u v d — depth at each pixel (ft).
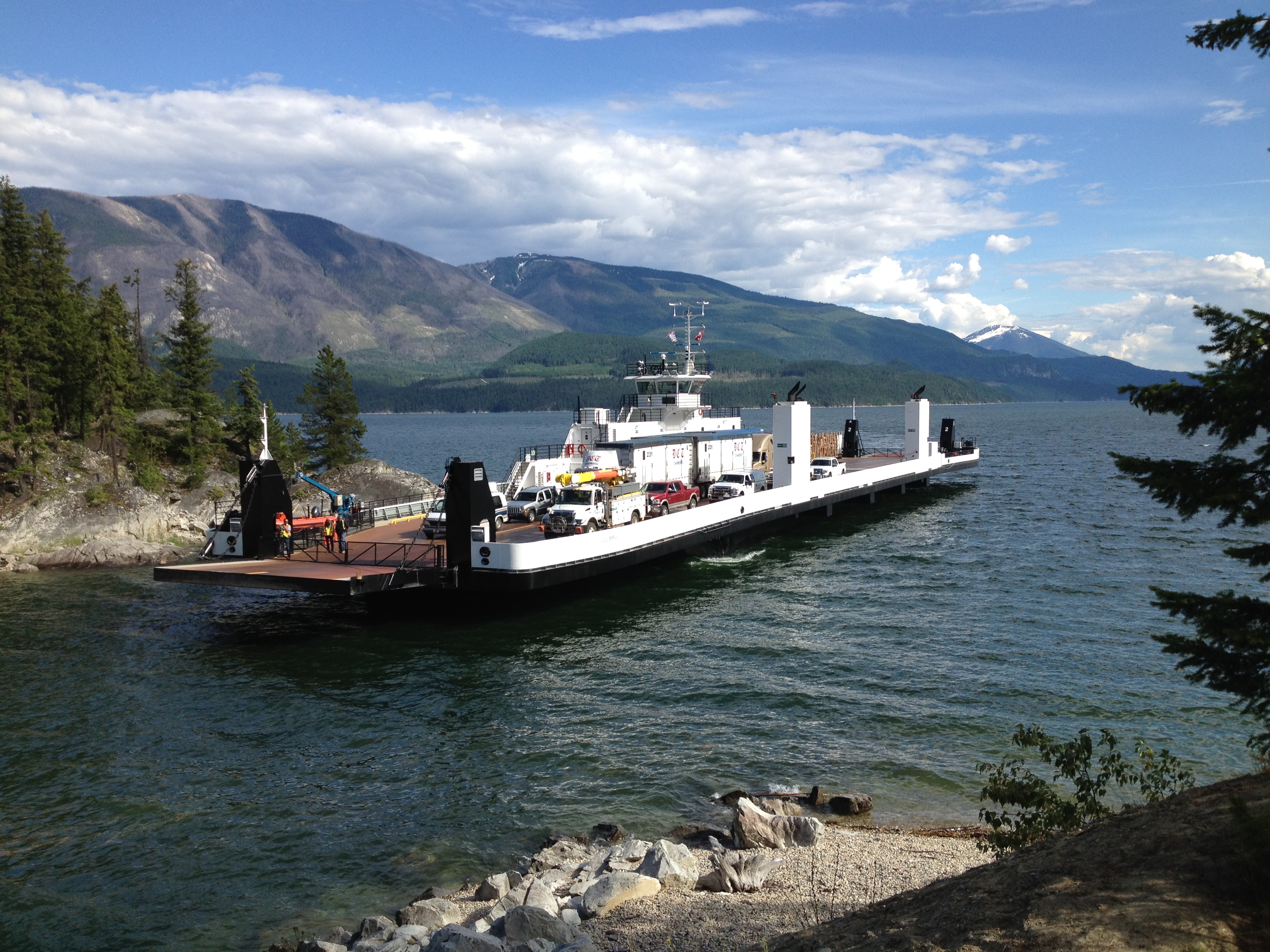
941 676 85.20
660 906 43.14
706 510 135.44
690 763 66.44
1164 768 40.70
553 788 62.69
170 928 46.52
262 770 66.28
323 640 102.78
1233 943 21.49
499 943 37.50
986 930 25.17
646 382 204.74
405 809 59.77
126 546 163.43
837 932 30.22
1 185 245.45
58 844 55.16
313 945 42.55
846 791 61.31
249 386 250.57
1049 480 272.72
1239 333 28.66
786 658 91.86
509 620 109.50
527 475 160.45
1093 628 101.86
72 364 209.36
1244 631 27.68
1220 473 28.86
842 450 268.41
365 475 242.78
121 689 85.30
